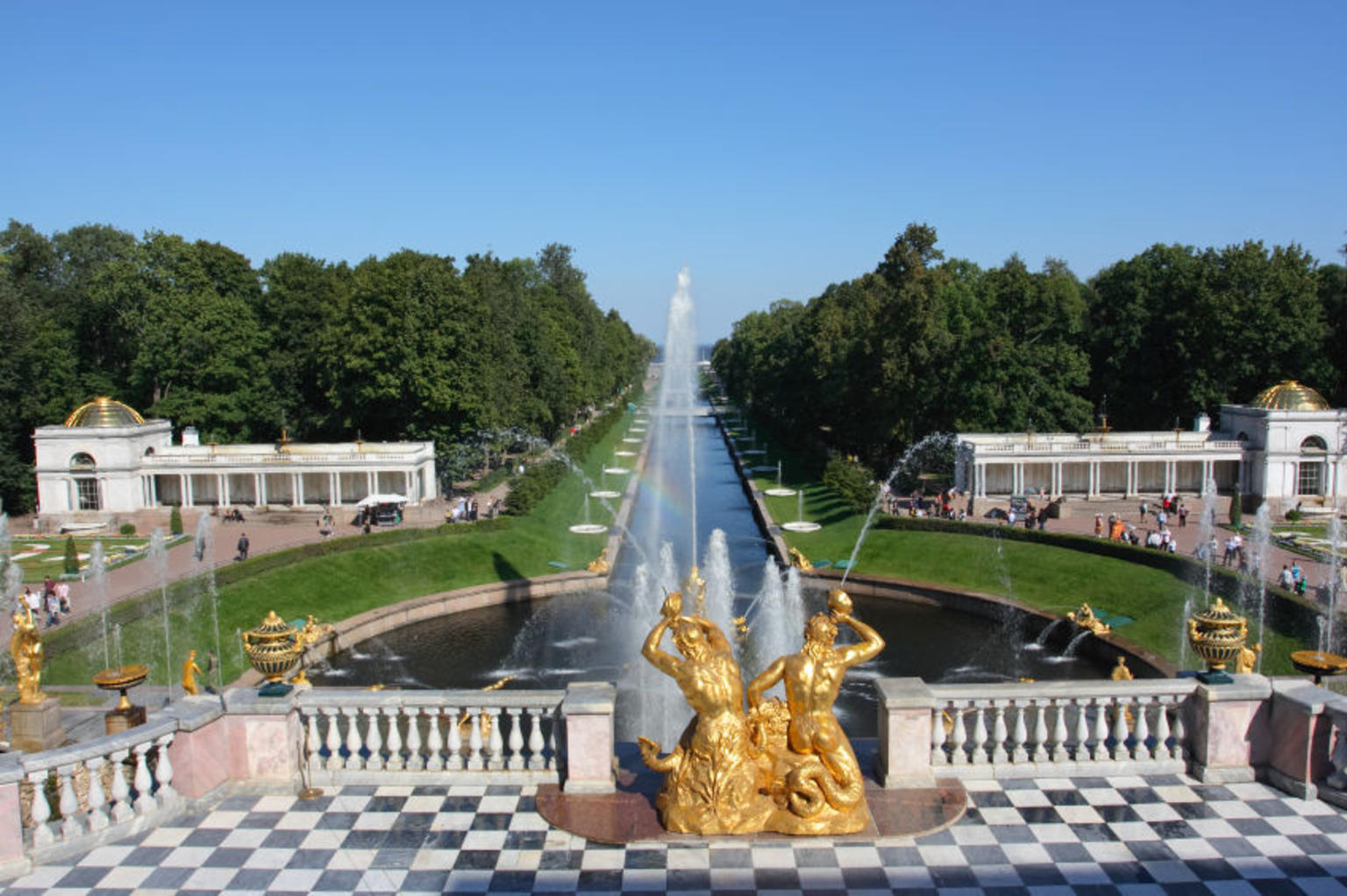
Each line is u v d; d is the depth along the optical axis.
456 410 102.50
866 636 18.20
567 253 191.12
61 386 109.19
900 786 19.38
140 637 54.50
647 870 16.83
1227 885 16.33
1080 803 19.09
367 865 17.23
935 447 109.31
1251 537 76.12
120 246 141.62
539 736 20.39
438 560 75.06
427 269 99.94
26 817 21.14
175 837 18.25
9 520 94.75
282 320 116.88
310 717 20.55
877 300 125.06
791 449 143.88
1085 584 65.69
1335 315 104.50
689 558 83.56
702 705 17.92
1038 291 108.12
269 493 97.69
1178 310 105.19
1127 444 96.62
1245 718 19.98
